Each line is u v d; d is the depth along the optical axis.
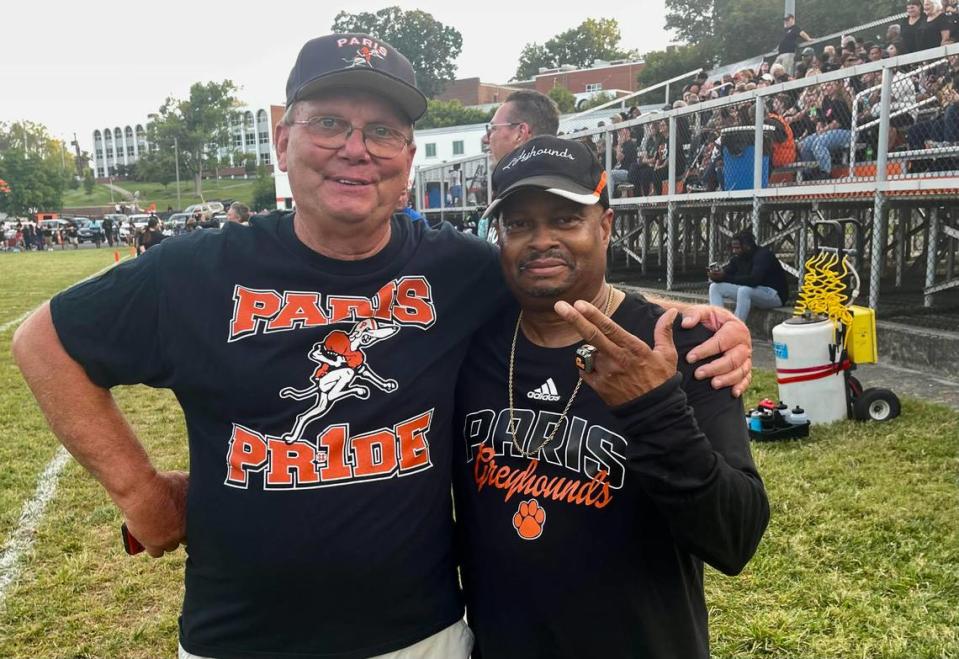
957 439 5.29
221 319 1.77
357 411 1.75
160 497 1.94
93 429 1.83
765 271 9.07
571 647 1.71
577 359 1.51
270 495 1.72
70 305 1.78
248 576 1.74
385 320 1.82
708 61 46.69
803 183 9.41
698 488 1.48
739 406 1.72
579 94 69.38
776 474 4.77
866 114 9.09
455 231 2.04
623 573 1.68
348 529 1.72
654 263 18.72
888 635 3.04
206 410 1.79
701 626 1.80
